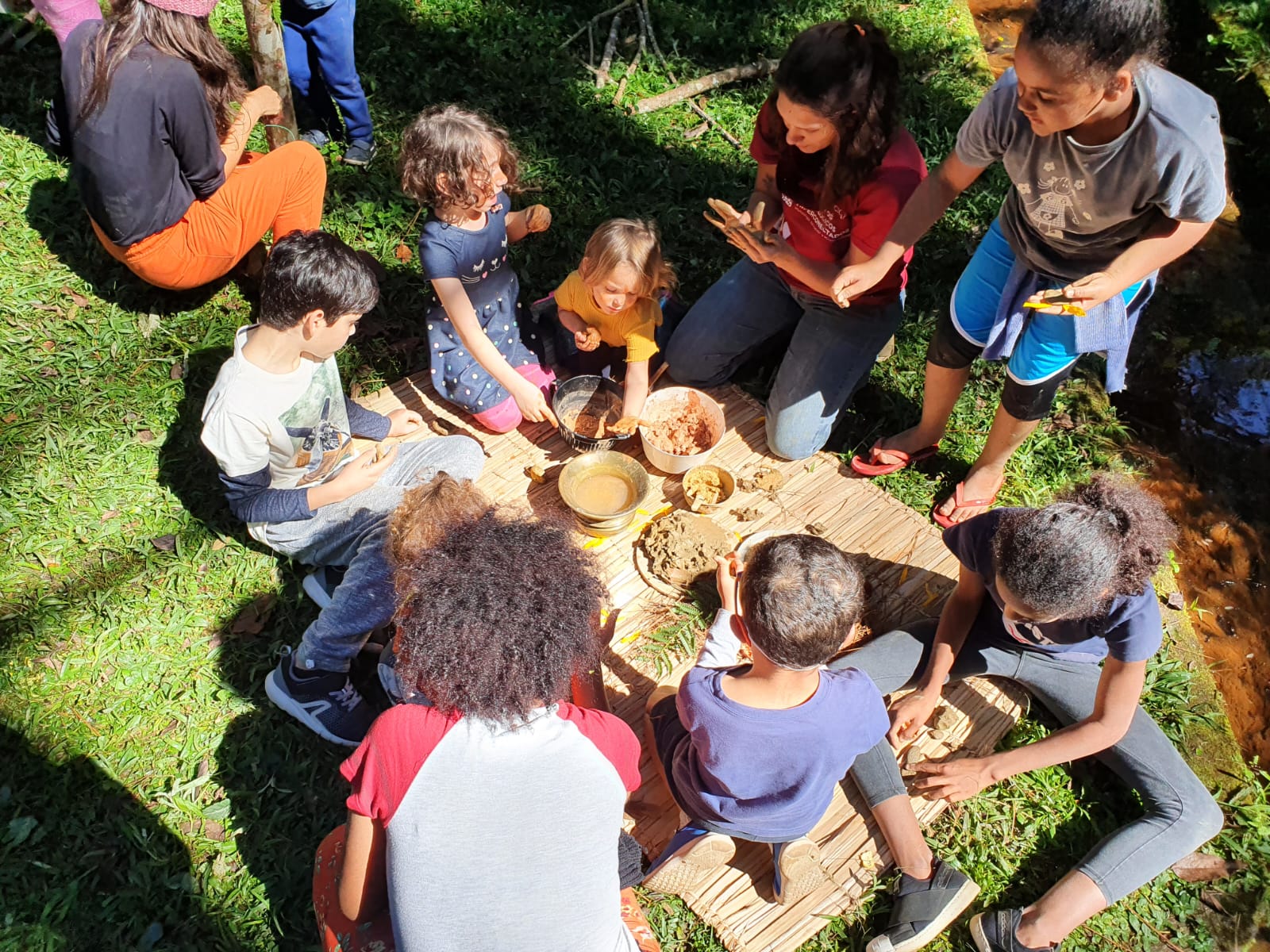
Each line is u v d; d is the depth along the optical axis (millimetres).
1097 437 4316
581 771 2074
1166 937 3018
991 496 3873
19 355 3908
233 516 3600
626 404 3816
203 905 2807
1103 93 2477
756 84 5730
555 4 5938
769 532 3689
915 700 3164
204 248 3766
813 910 2885
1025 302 2877
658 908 2928
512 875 2021
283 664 3131
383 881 2340
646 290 3566
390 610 2904
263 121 4363
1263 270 5051
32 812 2916
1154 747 3047
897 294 3818
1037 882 3082
